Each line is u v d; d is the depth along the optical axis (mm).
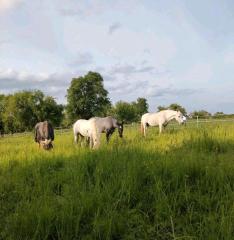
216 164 8664
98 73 88812
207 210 6137
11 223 6000
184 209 6371
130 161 8766
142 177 7695
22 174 9414
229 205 5914
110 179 7633
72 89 86938
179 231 5457
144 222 5812
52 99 80375
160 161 8500
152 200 6727
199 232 5199
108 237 5363
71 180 8141
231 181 7078
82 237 5484
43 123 16188
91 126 16422
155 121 22078
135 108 95562
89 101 86500
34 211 6027
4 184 8641
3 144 24250
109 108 91062
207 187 7023
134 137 18781
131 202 6680
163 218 5961
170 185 7195
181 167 7941
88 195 6699
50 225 5570
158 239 5414
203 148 11648
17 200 7414
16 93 80125
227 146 12008
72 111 87000
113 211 5914
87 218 6059
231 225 4965
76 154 11266
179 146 12352
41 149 15633
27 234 5578
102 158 9609
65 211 6000
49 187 7816
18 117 78438
